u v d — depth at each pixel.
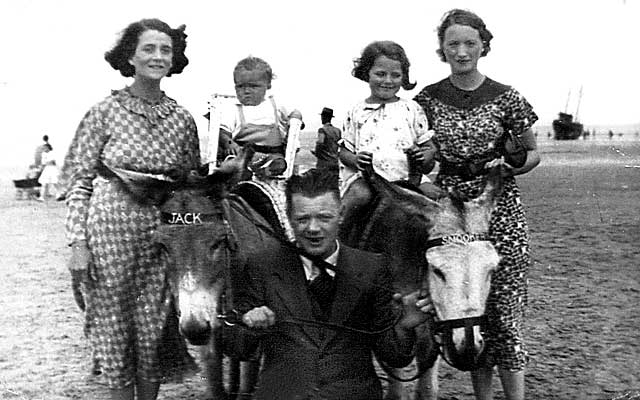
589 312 5.66
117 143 3.57
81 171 3.58
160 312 3.60
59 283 6.81
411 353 3.21
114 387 3.58
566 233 8.35
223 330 3.27
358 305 3.05
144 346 3.62
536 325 5.40
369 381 3.06
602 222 8.63
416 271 3.56
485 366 3.76
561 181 10.41
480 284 3.25
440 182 3.89
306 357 3.02
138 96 3.67
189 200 3.36
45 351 4.89
